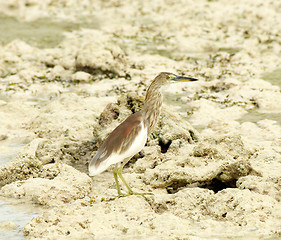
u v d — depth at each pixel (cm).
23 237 891
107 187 1129
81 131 1437
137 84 1994
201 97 1852
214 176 1067
